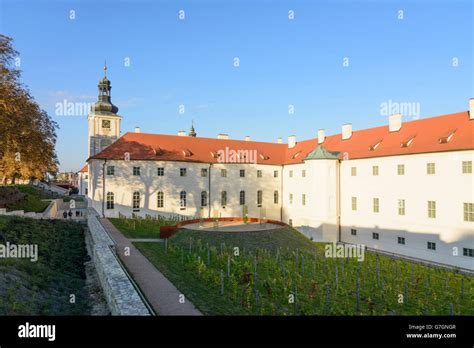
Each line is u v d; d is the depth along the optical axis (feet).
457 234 95.09
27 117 111.55
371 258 95.14
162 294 50.78
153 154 146.41
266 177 171.53
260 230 98.22
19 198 133.90
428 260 102.68
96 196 133.08
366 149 130.00
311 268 76.79
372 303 53.42
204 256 77.71
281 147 189.37
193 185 152.87
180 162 150.10
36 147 123.54
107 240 79.92
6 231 81.61
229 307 48.08
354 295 60.49
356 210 130.21
